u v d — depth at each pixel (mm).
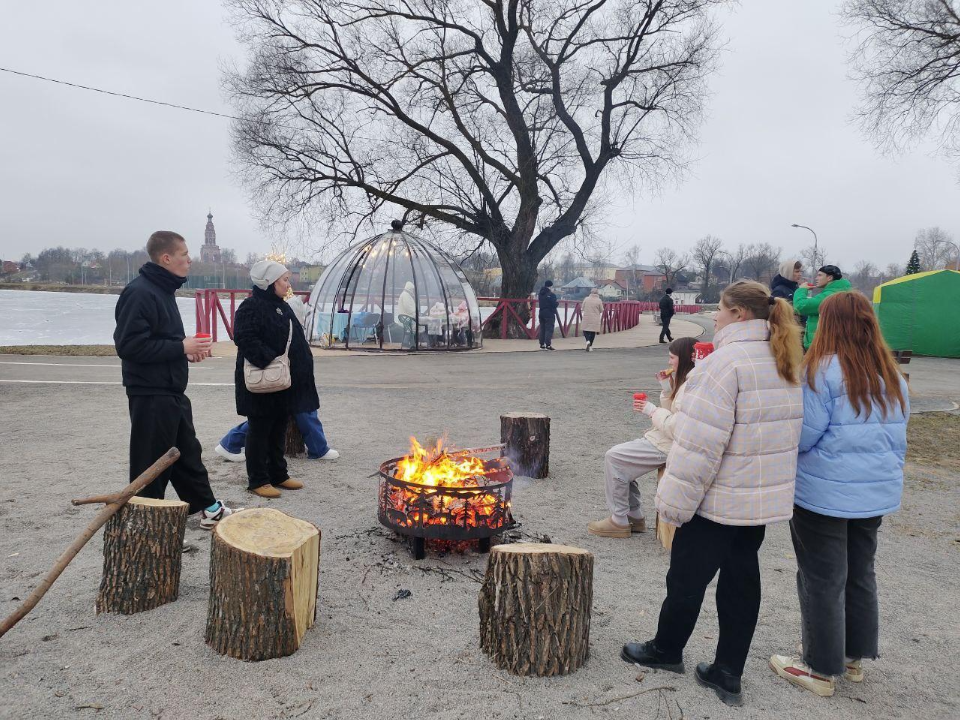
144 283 4230
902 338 20125
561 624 3119
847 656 3227
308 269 32500
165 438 4336
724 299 3012
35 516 5090
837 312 3014
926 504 6258
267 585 3125
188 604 3701
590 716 2820
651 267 149125
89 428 8289
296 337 5762
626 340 26328
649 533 5309
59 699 2789
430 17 25031
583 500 6125
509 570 3129
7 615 3523
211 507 4801
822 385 2957
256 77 24047
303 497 5762
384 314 20062
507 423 6824
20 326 33562
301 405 5789
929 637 3742
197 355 4352
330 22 23984
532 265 27266
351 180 24891
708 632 3705
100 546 4543
